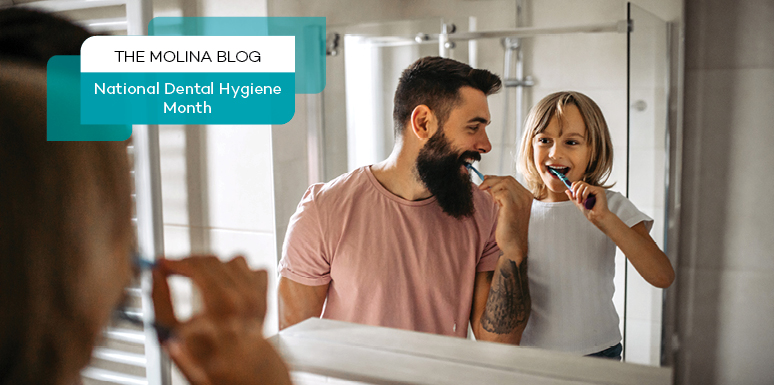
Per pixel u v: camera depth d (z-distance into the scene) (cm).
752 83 61
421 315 77
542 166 67
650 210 64
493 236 70
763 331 63
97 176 29
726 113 62
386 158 76
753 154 62
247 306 42
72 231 28
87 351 29
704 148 63
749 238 63
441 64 70
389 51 74
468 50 68
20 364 27
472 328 73
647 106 63
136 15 97
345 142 80
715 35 61
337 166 81
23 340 26
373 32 75
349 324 83
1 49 27
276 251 90
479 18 67
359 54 76
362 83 77
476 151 70
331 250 83
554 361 69
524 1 65
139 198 101
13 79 27
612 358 67
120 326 111
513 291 70
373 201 78
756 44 60
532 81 66
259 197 93
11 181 26
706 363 66
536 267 68
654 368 66
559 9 64
